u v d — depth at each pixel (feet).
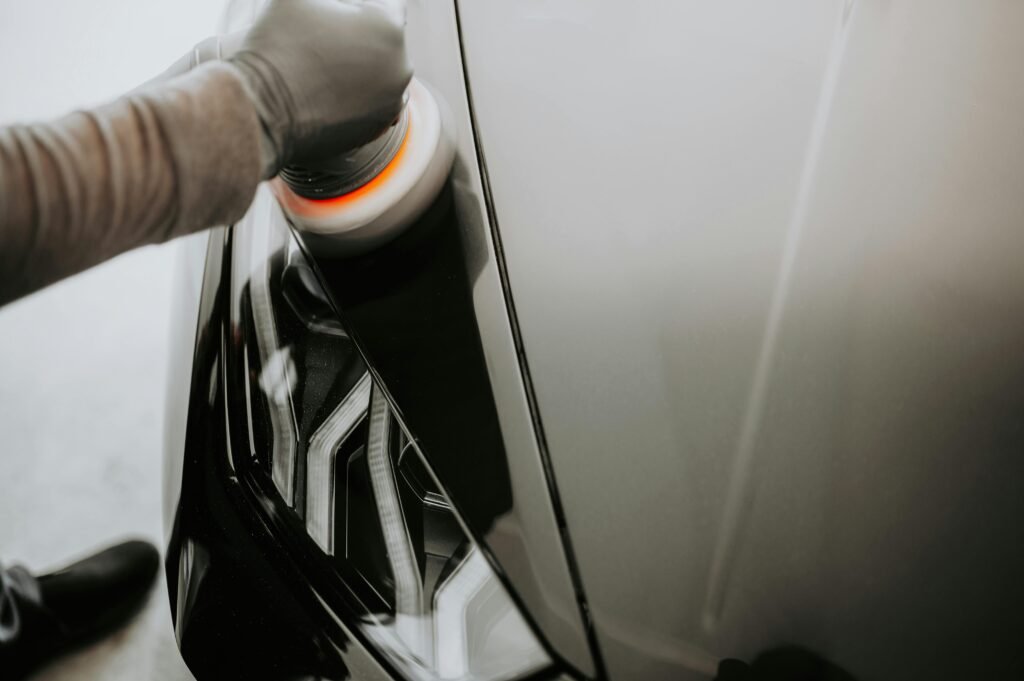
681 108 2.36
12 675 3.78
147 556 4.25
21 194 1.36
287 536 2.26
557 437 2.07
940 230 2.24
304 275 2.46
